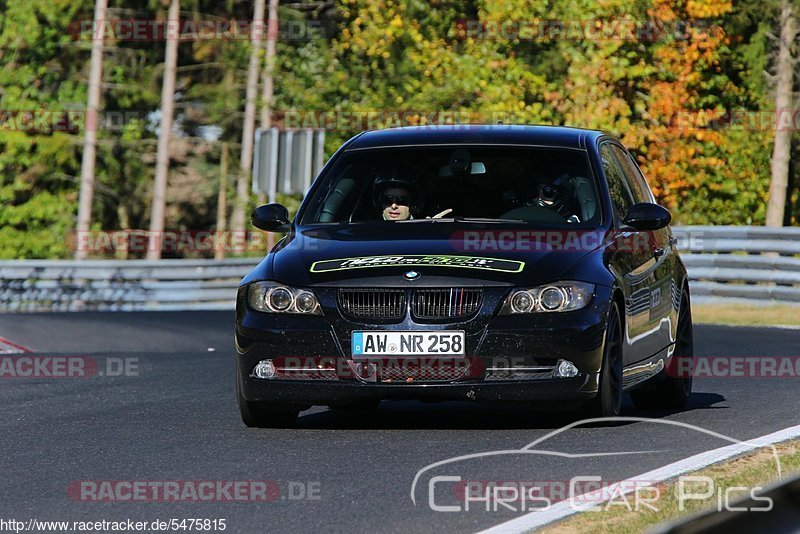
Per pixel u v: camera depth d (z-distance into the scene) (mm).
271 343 23656
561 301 23219
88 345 53469
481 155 26953
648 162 99625
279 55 94375
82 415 28188
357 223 25906
